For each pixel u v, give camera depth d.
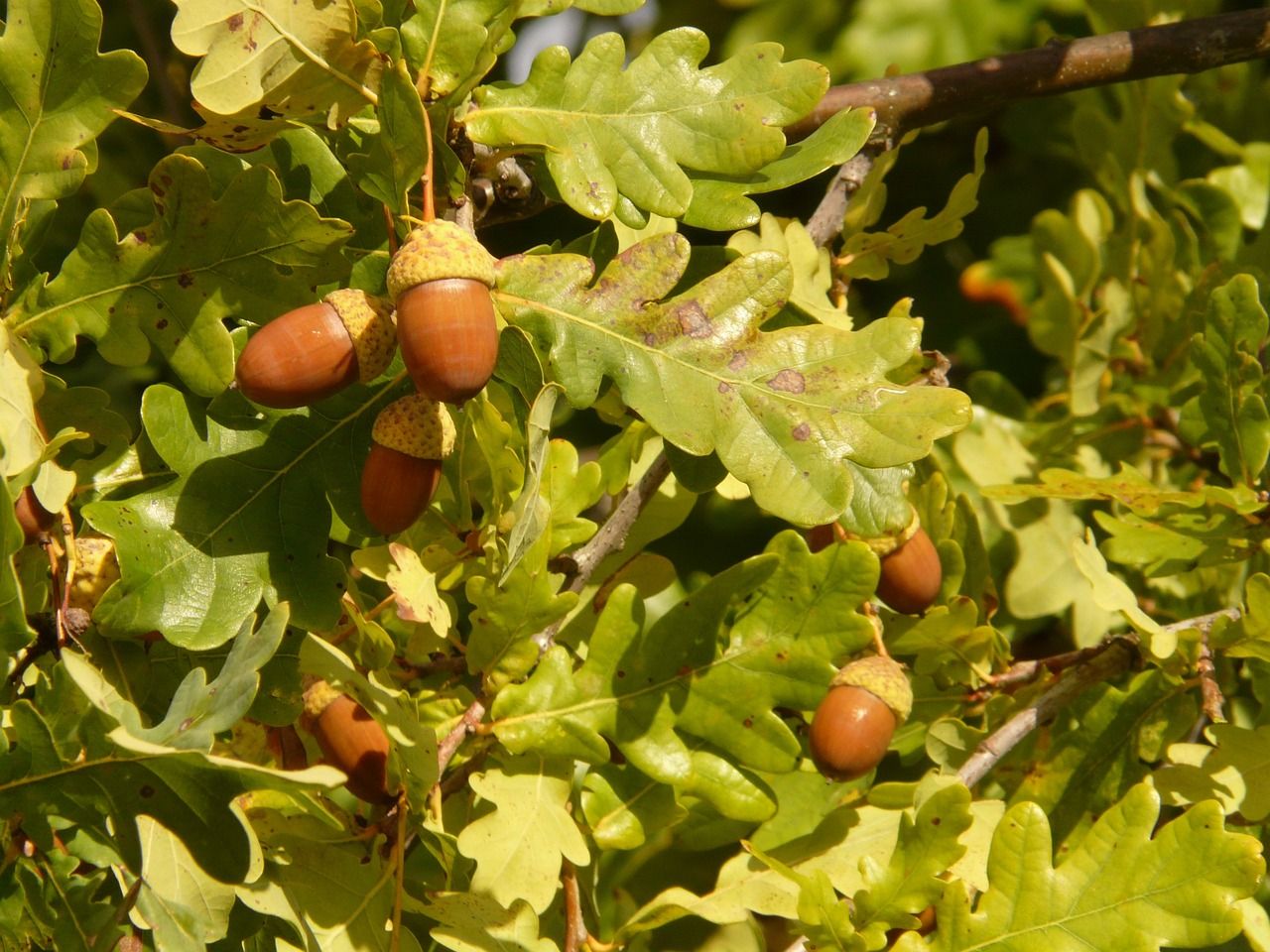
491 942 0.92
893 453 0.91
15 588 0.89
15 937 0.91
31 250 0.93
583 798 0.95
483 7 0.91
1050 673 1.00
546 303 0.92
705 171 0.93
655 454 1.01
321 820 0.93
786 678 0.94
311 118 0.92
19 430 0.90
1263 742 0.95
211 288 0.92
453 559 0.95
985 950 0.92
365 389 0.93
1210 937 0.91
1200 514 1.00
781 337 0.92
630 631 0.95
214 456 0.93
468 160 0.92
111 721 0.88
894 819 0.96
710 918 0.94
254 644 0.88
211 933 0.90
